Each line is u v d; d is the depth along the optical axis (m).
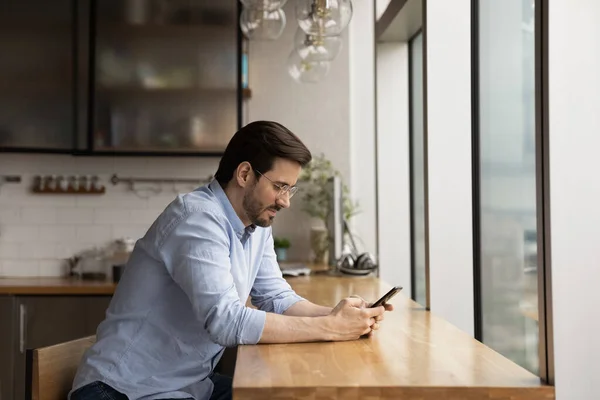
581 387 1.72
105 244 5.05
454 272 3.20
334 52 3.76
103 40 4.70
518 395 1.62
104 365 2.05
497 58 3.00
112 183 5.07
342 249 4.66
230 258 2.15
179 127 4.73
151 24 4.72
